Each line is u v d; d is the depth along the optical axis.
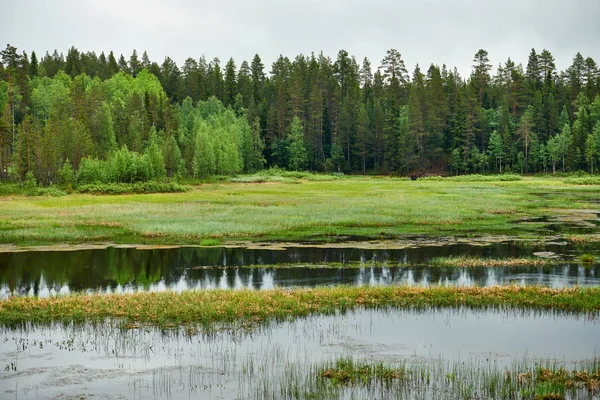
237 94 178.88
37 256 33.19
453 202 60.72
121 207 56.38
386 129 141.50
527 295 20.55
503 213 52.28
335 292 21.14
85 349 15.34
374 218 47.59
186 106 167.50
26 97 139.50
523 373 13.20
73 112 127.31
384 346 15.52
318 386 12.66
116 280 26.44
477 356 14.71
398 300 20.20
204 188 92.38
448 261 29.70
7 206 58.12
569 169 125.19
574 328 17.16
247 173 137.75
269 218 47.84
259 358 14.61
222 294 20.88
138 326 17.39
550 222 46.59
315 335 16.55
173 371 13.72
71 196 74.38
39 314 18.39
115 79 177.00
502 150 133.62
